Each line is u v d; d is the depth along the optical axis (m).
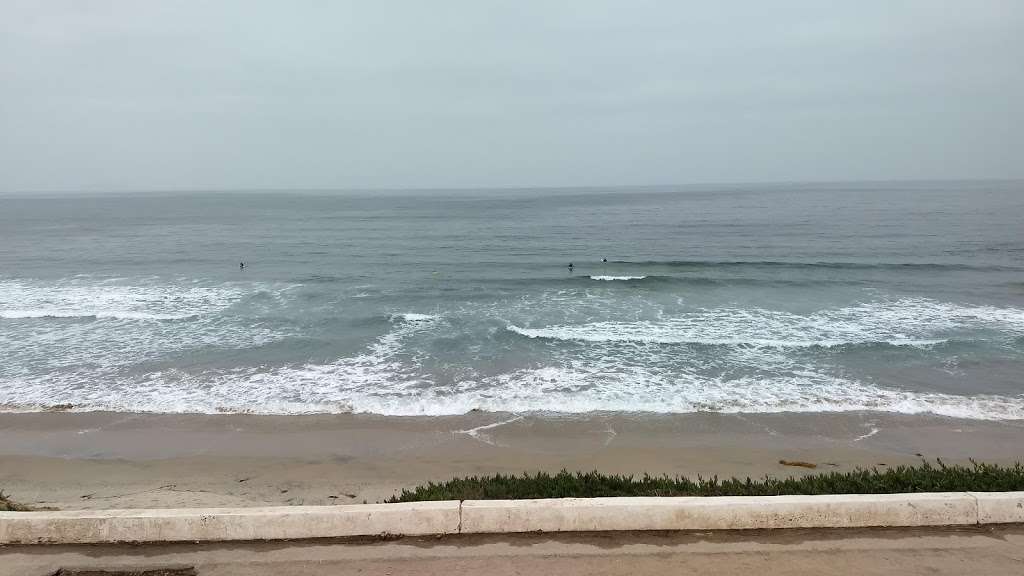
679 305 19.67
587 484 5.21
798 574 3.55
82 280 25.73
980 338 15.17
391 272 28.03
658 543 3.91
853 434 10.10
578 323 17.44
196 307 20.06
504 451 9.66
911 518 4.12
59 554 3.83
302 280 25.69
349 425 10.66
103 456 9.44
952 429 10.21
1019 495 4.21
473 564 3.66
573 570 3.59
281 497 7.87
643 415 11.02
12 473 8.78
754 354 14.24
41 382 12.62
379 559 3.73
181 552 3.85
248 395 11.99
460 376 13.04
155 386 12.45
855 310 18.62
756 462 9.10
